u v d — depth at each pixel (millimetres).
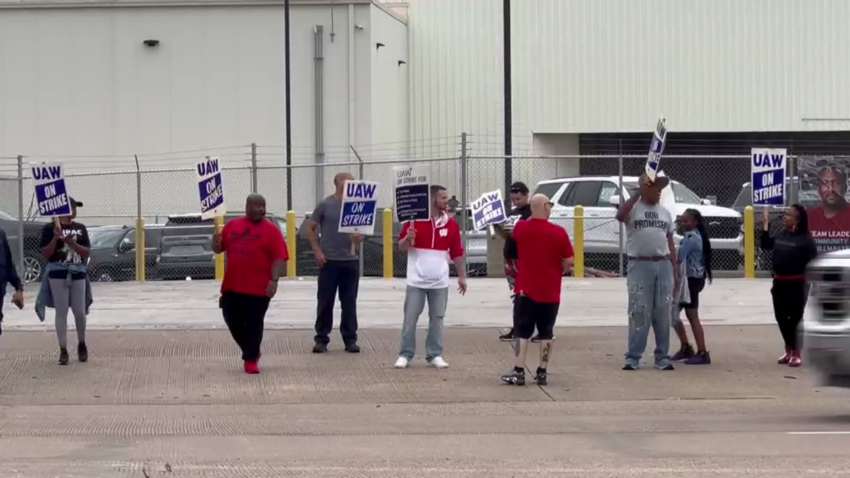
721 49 38469
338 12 35750
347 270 12766
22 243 21203
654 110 38562
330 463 7699
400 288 19188
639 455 7895
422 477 7215
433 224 11914
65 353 12094
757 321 15164
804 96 38344
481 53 39219
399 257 22359
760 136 39219
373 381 11336
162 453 8102
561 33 38719
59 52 36500
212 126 36188
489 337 13828
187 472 7434
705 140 39219
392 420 9547
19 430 9094
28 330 14320
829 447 8117
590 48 38562
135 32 36344
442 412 9922
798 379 11359
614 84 38625
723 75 38500
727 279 20547
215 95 36188
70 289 12062
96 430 9094
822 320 8773
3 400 10445
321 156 35688
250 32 36062
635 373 11719
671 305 11891
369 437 8719
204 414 9844
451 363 12289
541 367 11133
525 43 38812
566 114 38719
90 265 22531
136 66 36344
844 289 8656
